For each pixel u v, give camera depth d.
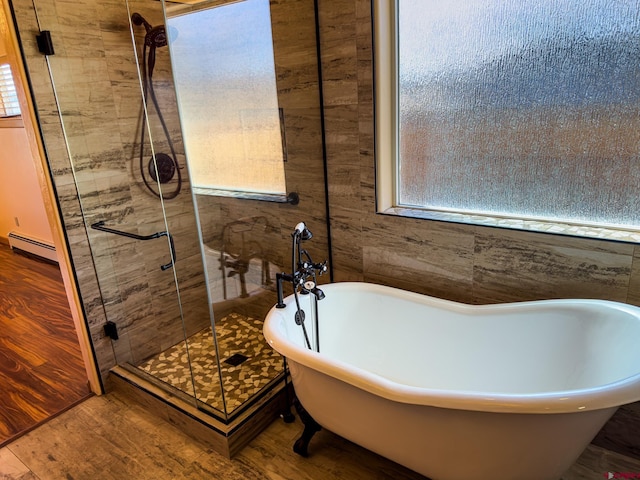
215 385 2.08
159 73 2.12
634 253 1.58
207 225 2.14
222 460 1.83
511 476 1.33
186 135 2.12
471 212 2.04
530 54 1.70
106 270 2.25
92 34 2.05
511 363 1.80
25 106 1.91
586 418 1.20
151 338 2.45
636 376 1.21
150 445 1.94
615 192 1.66
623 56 1.52
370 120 2.07
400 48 2.01
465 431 1.28
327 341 2.12
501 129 1.85
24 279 3.98
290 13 2.11
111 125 2.18
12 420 2.13
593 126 1.64
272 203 2.35
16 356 2.71
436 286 2.13
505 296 1.94
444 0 1.84
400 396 1.29
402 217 2.12
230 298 2.22
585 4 1.55
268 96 2.26
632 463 1.70
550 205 1.82
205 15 2.17
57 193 2.02
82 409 2.20
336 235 2.40
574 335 1.64
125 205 2.29
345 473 1.75
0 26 1.83
